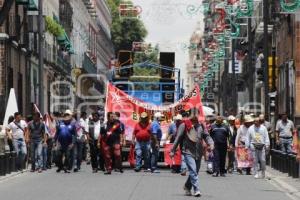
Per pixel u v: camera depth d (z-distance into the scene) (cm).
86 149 4159
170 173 3450
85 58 9612
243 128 3462
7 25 4962
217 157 3297
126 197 2248
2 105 4822
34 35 6009
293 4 4628
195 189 2320
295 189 2588
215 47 10106
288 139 3656
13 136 3412
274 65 4856
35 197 2242
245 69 8538
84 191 2444
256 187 2703
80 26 9550
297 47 5494
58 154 3434
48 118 3766
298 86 5503
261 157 3164
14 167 3322
